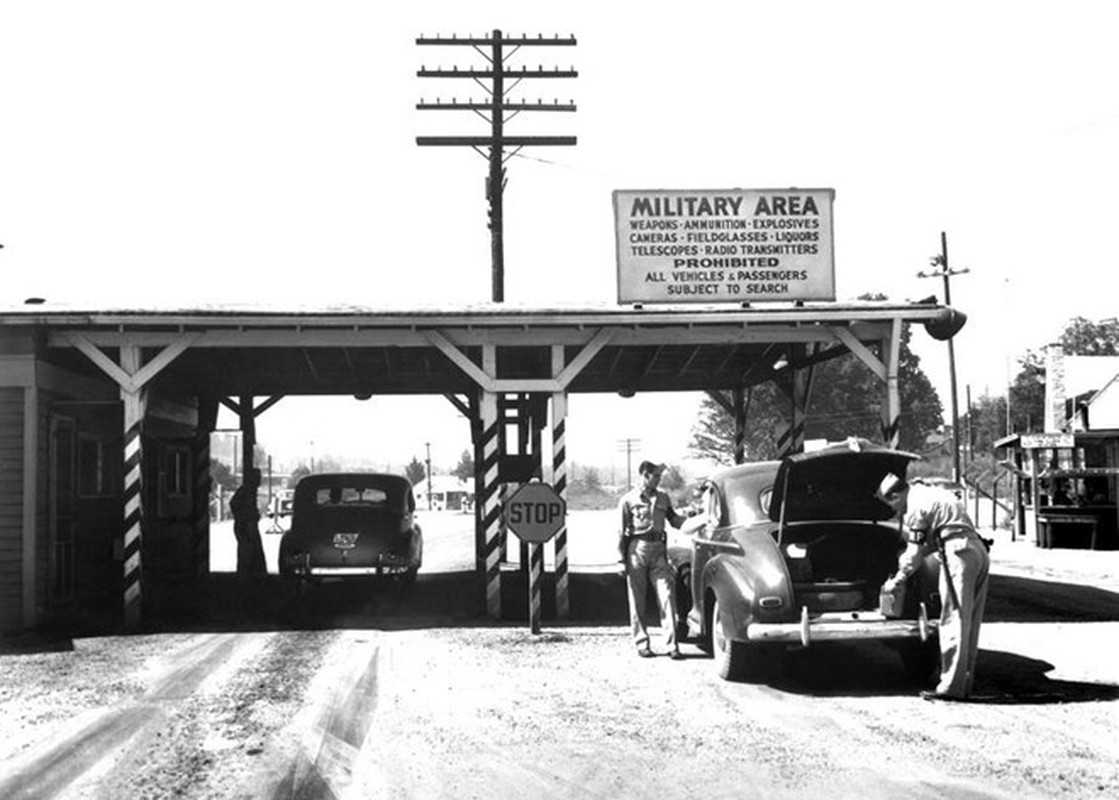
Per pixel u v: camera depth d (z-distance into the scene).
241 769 6.72
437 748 7.24
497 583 14.64
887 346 14.70
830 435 81.06
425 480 132.25
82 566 16.08
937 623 9.05
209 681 9.83
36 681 9.94
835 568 9.84
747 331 14.79
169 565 19.42
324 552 17.80
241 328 14.11
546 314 14.19
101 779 6.53
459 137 29.48
